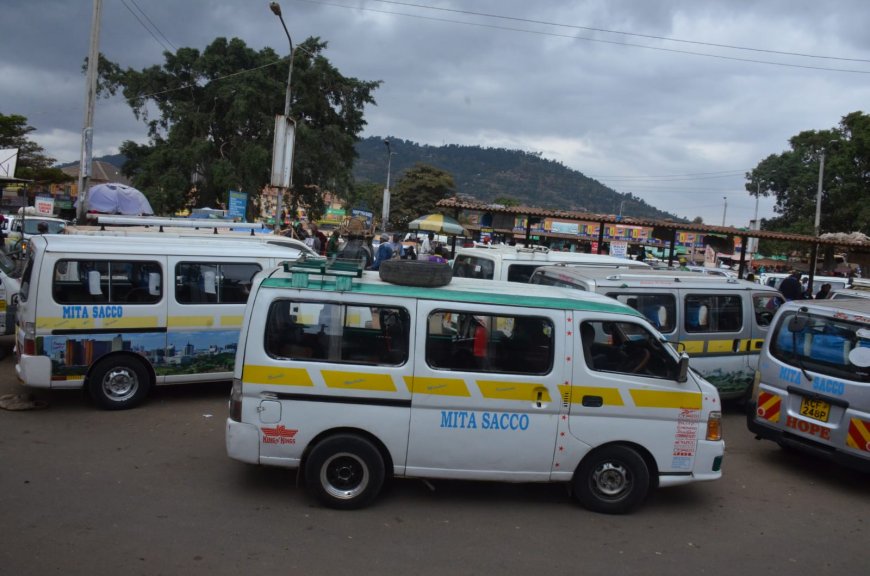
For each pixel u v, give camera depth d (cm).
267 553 416
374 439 488
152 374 741
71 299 696
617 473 511
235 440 475
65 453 580
